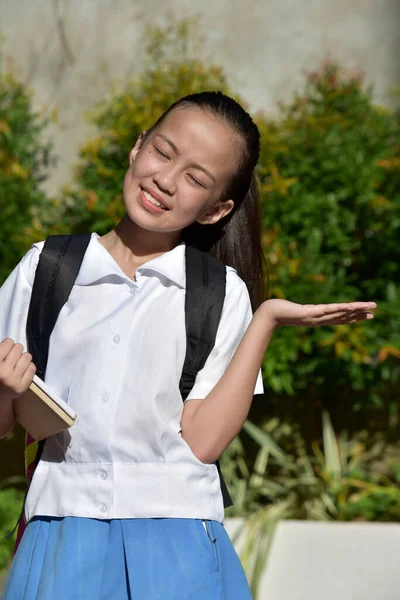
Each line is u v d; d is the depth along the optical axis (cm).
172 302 260
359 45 695
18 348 232
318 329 599
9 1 718
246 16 700
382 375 623
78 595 235
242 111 274
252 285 302
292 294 595
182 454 248
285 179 618
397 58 693
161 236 270
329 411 655
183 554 243
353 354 592
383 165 612
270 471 650
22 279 261
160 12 705
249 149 274
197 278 265
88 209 624
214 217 282
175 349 255
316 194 619
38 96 707
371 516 602
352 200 624
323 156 619
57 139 700
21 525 265
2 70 710
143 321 253
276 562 514
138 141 279
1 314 260
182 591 239
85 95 704
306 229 614
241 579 254
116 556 241
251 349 254
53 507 245
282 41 698
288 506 605
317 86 655
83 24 710
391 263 631
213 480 255
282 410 657
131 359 249
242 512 601
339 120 632
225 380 253
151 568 239
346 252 624
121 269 265
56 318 254
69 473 246
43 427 243
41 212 658
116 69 703
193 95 273
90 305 255
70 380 249
